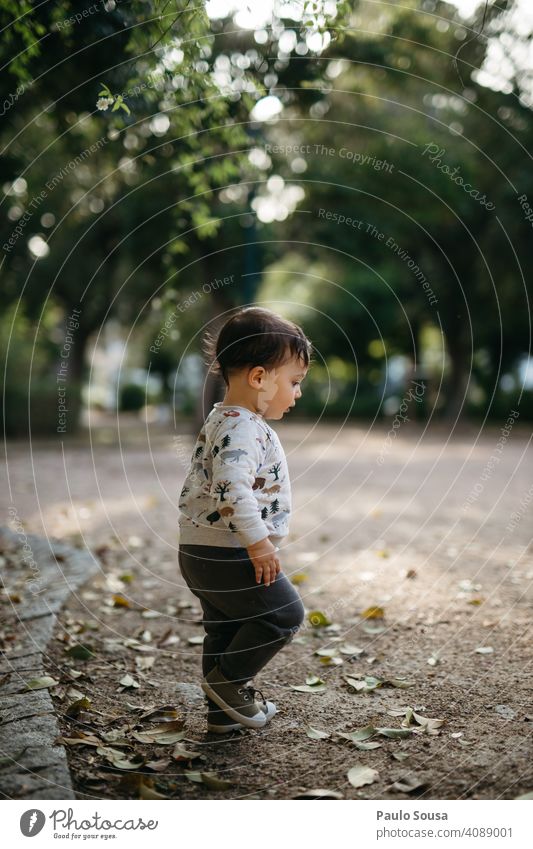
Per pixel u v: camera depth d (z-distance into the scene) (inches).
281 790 70.8
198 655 110.9
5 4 121.8
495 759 74.4
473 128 511.2
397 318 916.0
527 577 153.3
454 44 253.4
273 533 81.7
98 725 84.8
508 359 938.7
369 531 218.1
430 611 129.9
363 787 70.6
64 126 183.0
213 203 391.9
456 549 187.0
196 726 85.3
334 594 144.6
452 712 86.7
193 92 130.6
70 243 617.6
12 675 95.6
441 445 570.6
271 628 78.5
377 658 107.2
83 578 151.3
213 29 148.9
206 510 80.5
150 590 147.9
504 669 99.9
